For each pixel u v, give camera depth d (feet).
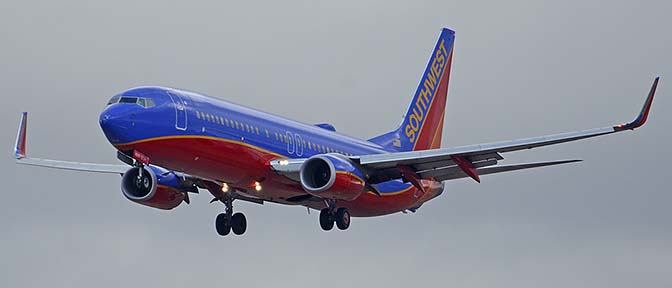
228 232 649.20
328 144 647.15
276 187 608.60
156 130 549.54
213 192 631.15
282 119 622.54
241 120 587.68
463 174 624.18
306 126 640.58
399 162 603.26
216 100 584.81
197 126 562.66
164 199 624.18
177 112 557.33
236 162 583.17
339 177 582.76
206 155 569.64
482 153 593.83
